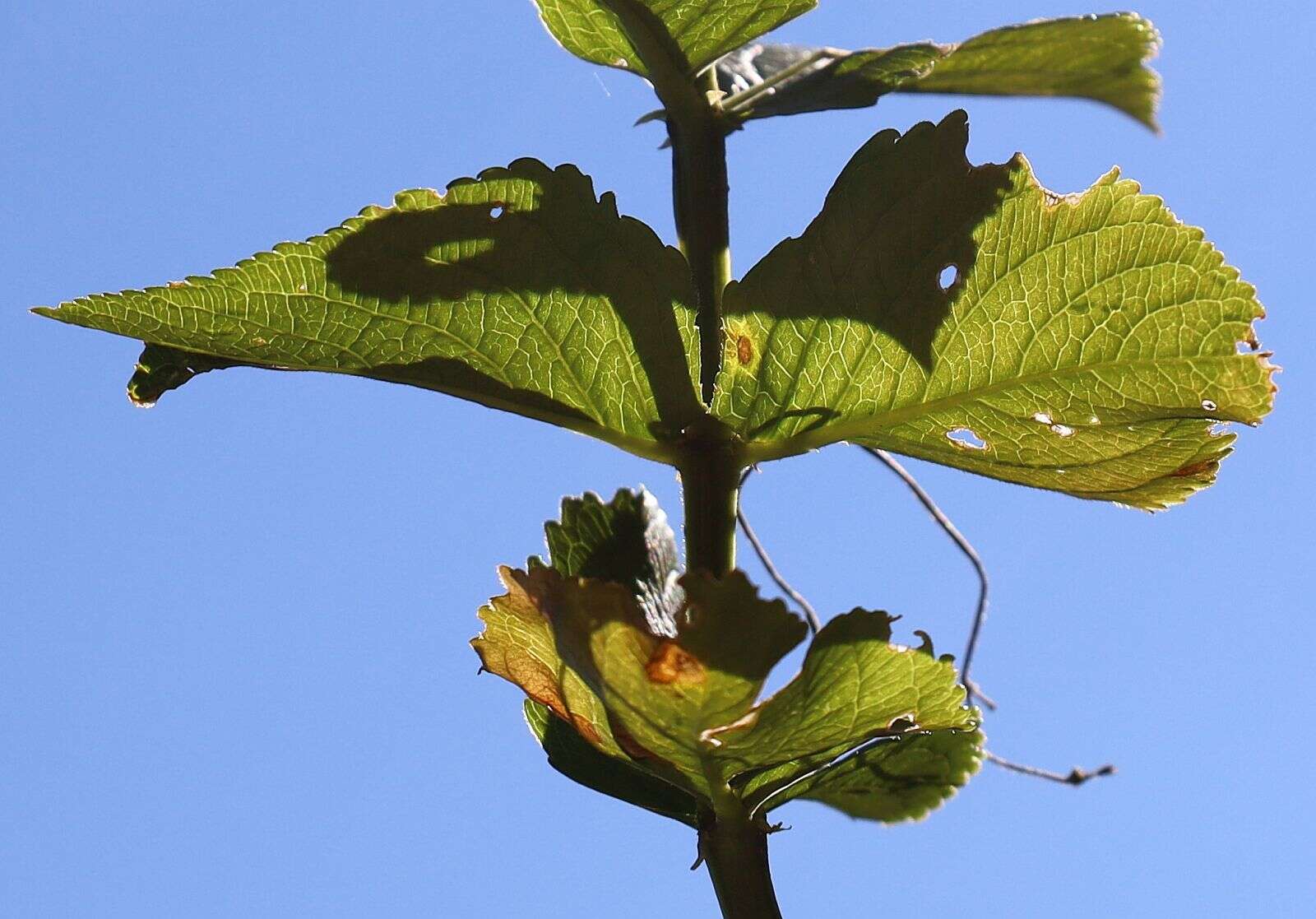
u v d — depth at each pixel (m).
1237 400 0.90
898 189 0.90
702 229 0.92
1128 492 0.93
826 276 0.90
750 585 0.86
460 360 0.91
